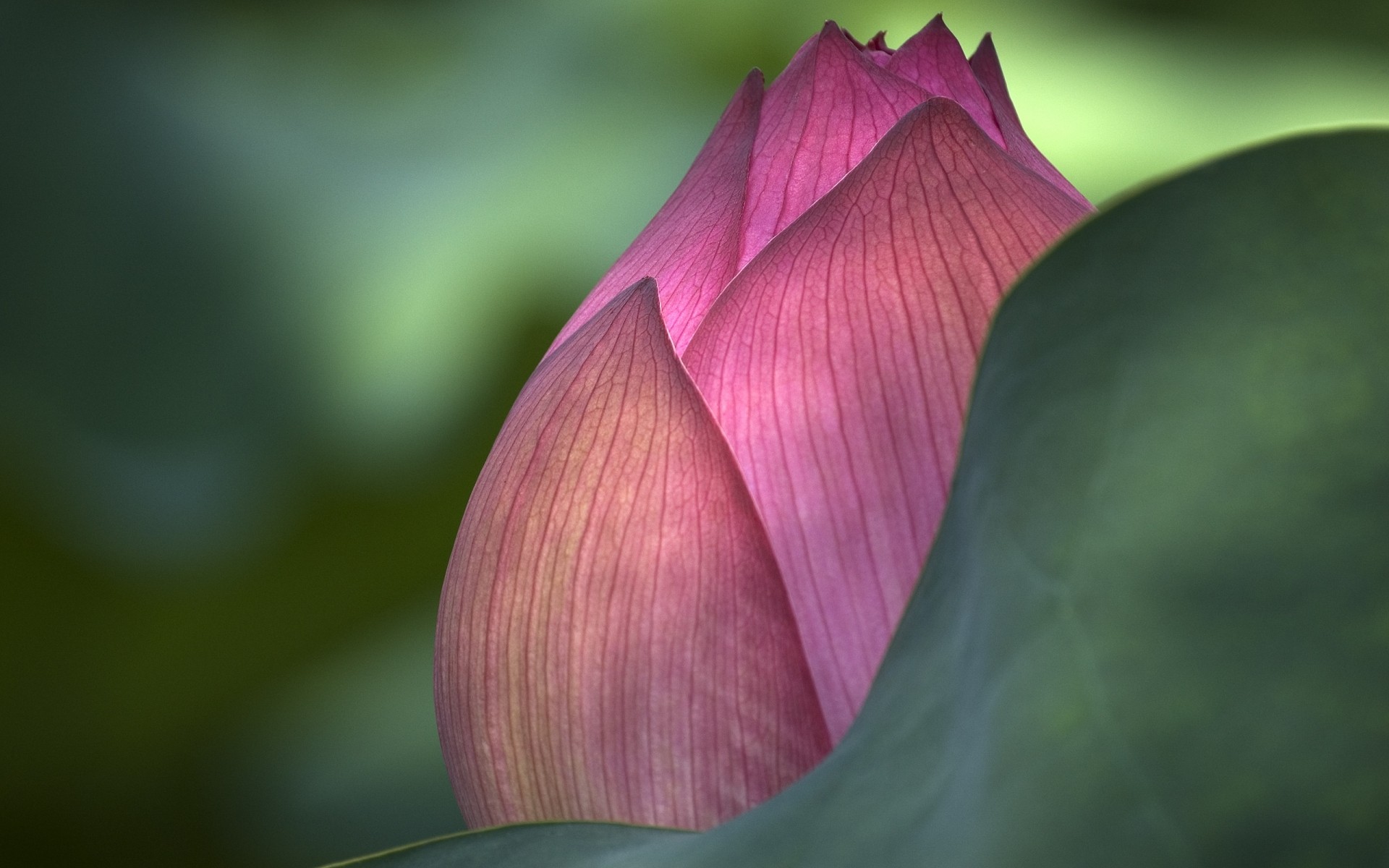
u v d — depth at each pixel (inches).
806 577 20.1
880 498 20.0
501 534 20.5
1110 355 17.6
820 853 17.5
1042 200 19.9
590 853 18.6
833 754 18.1
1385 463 17.2
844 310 20.0
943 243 19.9
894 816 17.4
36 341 48.3
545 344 48.9
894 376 20.0
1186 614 17.1
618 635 20.3
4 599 38.0
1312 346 17.4
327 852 39.0
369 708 42.7
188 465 46.5
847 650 20.1
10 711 38.5
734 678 20.1
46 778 39.6
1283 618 17.0
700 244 20.8
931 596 17.9
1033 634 17.3
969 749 17.3
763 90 21.4
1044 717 17.1
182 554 41.4
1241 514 17.2
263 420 47.3
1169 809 16.8
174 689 40.6
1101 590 17.2
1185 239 17.7
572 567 20.3
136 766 40.8
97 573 38.4
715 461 20.0
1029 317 17.8
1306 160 17.7
